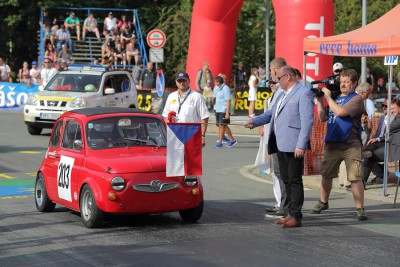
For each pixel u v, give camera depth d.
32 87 39.06
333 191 16.84
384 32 16.16
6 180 18.38
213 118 31.72
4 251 10.91
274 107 12.81
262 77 39.97
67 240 11.62
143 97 33.78
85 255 10.61
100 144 13.22
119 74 29.44
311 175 18.69
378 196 16.03
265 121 13.24
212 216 13.76
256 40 46.34
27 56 50.84
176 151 12.45
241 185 17.80
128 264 10.09
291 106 12.40
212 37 34.16
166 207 12.45
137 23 46.66
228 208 14.64
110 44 44.56
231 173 19.83
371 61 45.69
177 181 12.52
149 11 50.34
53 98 27.28
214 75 34.41
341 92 13.45
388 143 16.19
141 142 13.45
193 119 14.19
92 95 27.53
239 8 33.94
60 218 13.56
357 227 12.74
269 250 10.89
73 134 13.70
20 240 11.65
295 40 28.81
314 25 28.66
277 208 13.77
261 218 13.55
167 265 10.02
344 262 10.20
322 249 10.98
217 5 33.41
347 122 13.34
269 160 14.24
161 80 24.55
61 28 43.03
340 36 16.78
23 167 20.53
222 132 25.78
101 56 44.78
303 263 10.12
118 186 12.17
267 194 16.48
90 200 12.48
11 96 39.06
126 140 13.41
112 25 44.00
